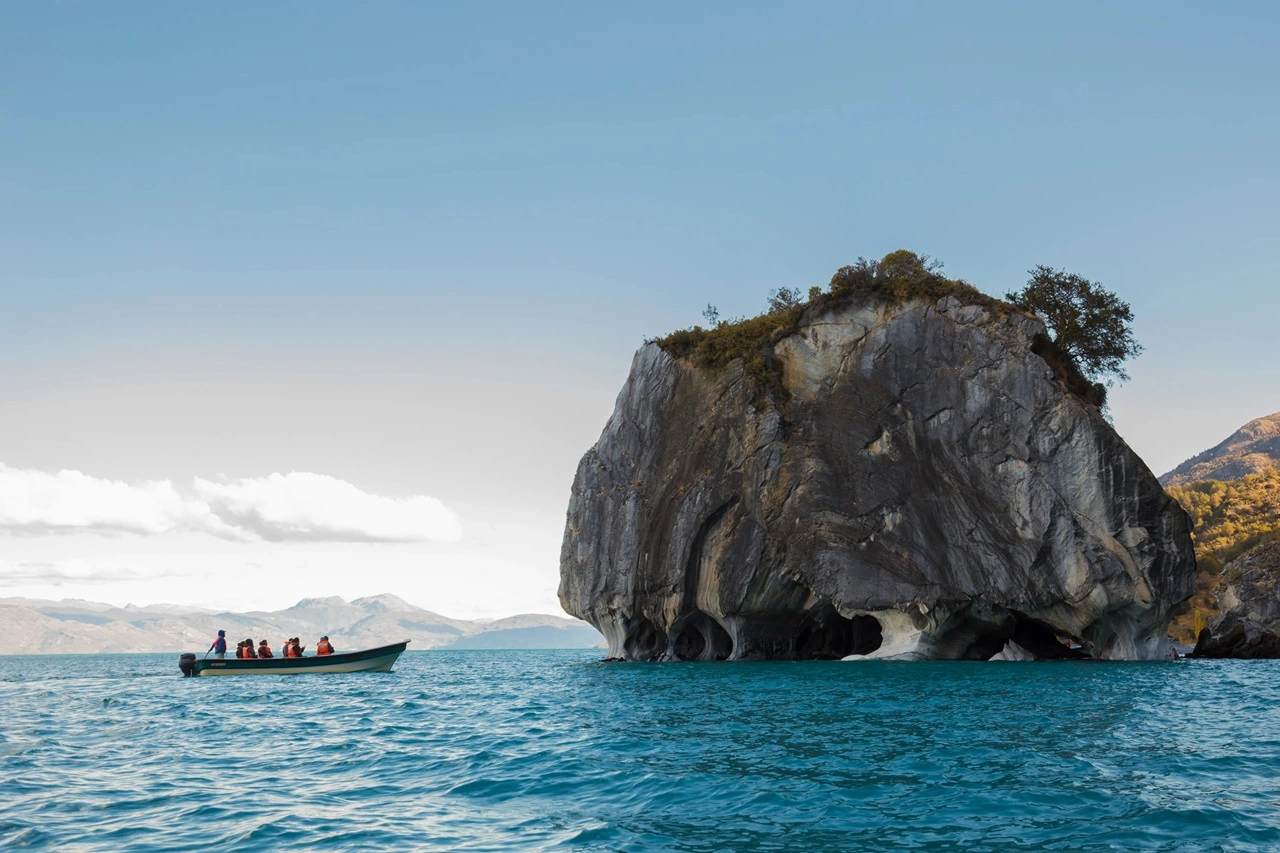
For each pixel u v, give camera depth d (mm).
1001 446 64938
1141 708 30375
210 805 17906
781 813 16172
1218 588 77875
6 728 31406
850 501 66750
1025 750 21953
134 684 55281
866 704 32812
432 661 111312
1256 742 22750
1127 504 61562
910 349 70000
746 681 45781
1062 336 74562
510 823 16078
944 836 14508
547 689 45562
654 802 17266
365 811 17219
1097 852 13453
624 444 80750
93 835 15633
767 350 75312
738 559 68812
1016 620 65750
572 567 80562
